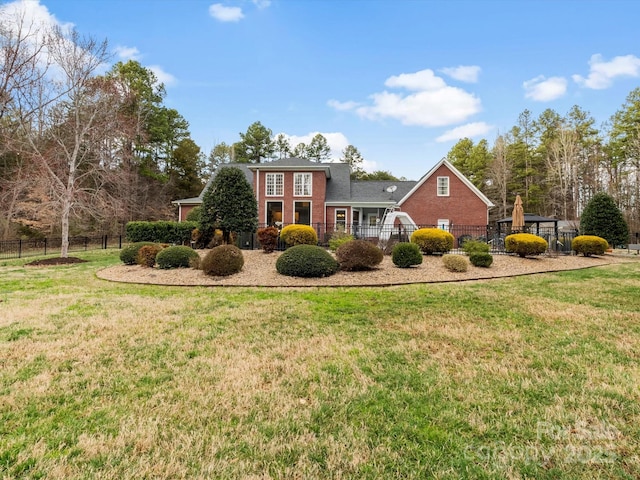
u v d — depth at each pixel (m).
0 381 3.02
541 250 11.70
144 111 28.23
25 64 15.32
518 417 2.46
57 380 3.06
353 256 9.10
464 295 6.79
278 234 11.95
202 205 12.76
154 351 3.80
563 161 33.47
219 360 3.54
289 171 22.50
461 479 1.84
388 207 22.72
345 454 2.06
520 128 37.16
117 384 2.99
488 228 17.81
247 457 2.04
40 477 1.85
